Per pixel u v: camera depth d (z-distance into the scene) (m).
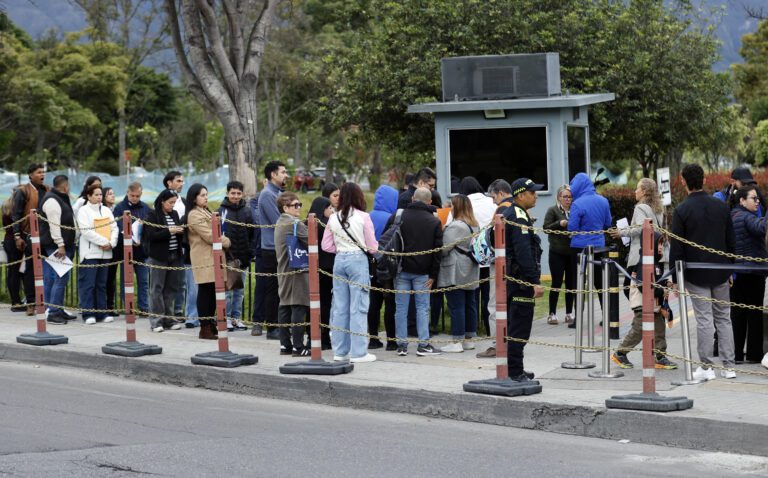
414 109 19.67
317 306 11.45
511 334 10.20
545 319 15.46
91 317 15.57
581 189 14.12
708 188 24.34
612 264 11.77
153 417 9.90
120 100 78.75
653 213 11.66
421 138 29.08
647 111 27.98
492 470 7.85
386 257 11.96
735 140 47.44
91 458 8.13
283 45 65.75
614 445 8.86
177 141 92.62
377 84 28.42
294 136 86.94
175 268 13.72
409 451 8.51
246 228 14.30
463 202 12.52
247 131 24.59
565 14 27.89
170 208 14.70
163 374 12.12
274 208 13.55
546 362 11.78
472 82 20.05
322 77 44.44
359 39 31.14
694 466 8.04
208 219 13.80
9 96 69.69
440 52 27.77
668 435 8.84
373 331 13.20
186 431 9.25
